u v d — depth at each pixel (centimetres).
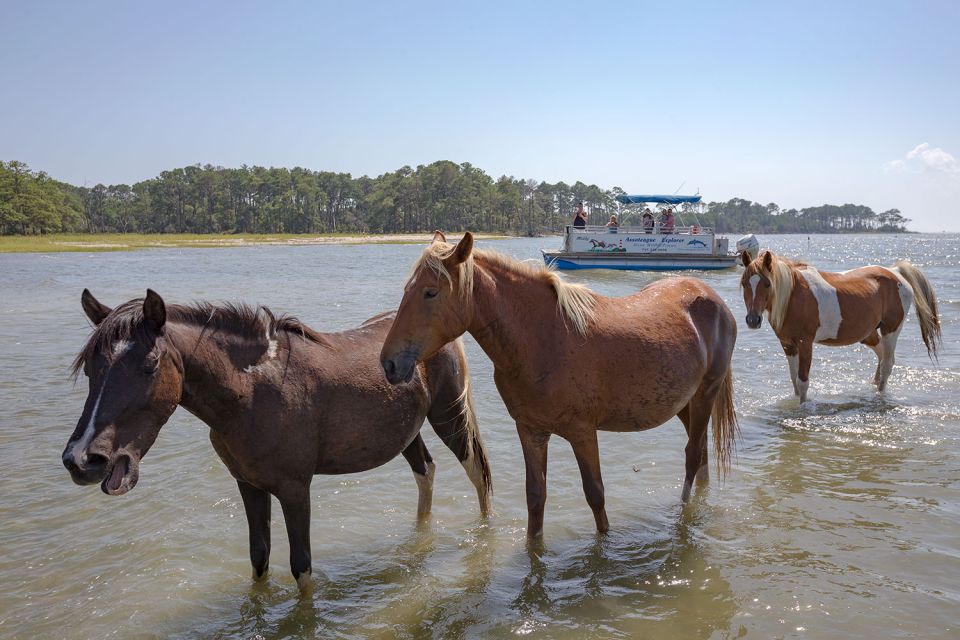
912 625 370
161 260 4794
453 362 504
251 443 381
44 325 1528
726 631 371
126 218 15625
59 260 4800
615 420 473
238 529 516
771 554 459
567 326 439
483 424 772
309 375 407
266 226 15050
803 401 839
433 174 15225
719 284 2344
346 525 525
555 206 18225
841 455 652
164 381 332
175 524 523
